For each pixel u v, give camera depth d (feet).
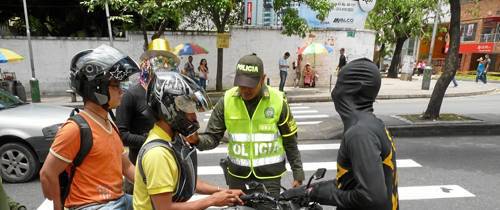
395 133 27.20
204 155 22.68
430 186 17.44
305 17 57.06
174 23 58.65
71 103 45.42
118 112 10.39
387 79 82.74
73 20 62.90
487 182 17.93
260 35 58.13
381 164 5.56
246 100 9.37
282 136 9.77
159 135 6.08
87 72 7.01
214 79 57.82
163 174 5.79
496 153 22.90
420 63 105.40
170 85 5.84
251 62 8.89
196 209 6.15
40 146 17.46
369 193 5.35
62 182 7.22
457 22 27.96
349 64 6.38
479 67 74.84
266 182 9.45
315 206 6.90
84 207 7.15
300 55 58.44
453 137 27.07
